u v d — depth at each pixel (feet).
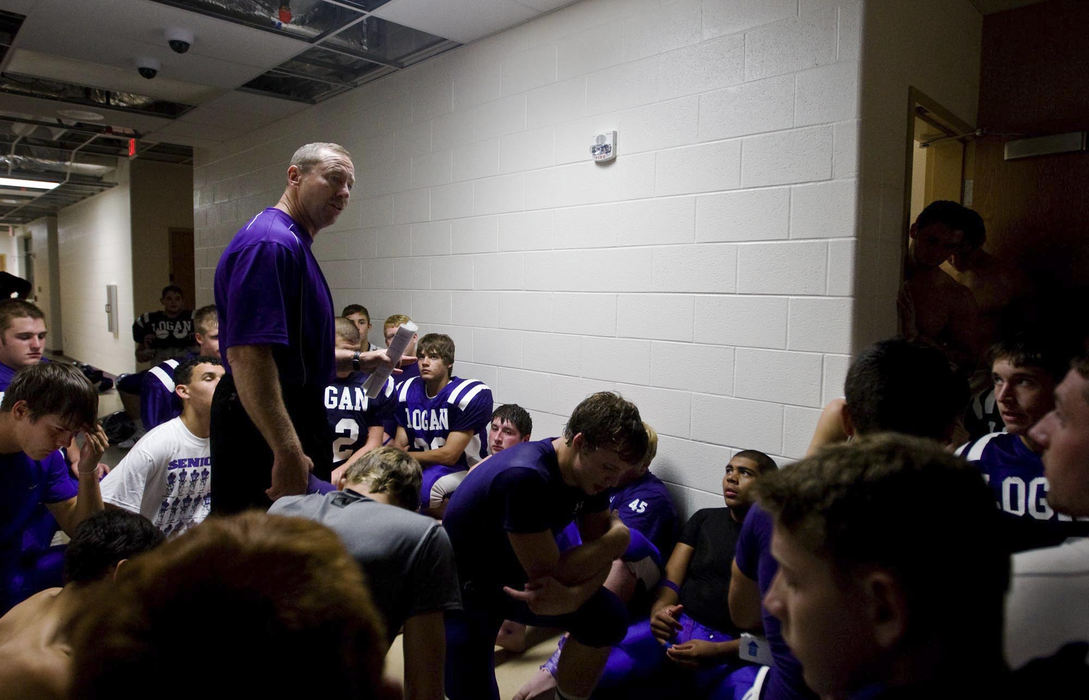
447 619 6.07
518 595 5.54
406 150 13.76
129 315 28.53
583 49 10.46
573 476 5.68
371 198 14.74
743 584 4.47
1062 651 2.32
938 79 9.14
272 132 17.94
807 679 2.07
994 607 1.87
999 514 1.97
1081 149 9.21
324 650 1.40
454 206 12.76
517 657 8.34
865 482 1.96
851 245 7.69
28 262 53.11
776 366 8.41
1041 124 9.73
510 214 11.71
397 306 14.21
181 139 19.95
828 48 7.80
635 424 5.46
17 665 3.37
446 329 13.09
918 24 8.54
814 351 8.05
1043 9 9.68
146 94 15.96
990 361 5.74
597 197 10.36
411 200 13.71
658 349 9.64
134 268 27.37
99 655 1.31
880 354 4.01
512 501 5.49
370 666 1.53
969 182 10.40
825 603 1.95
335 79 14.46
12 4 10.90
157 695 1.28
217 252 20.84
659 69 9.48
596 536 6.37
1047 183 9.61
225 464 6.01
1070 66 9.46
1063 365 5.15
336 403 11.00
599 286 10.37
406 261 13.93
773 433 8.46
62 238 41.50
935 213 8.64
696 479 9.30
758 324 8.55
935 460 2.02
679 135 9.29
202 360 7.91
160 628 1.33
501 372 12.01
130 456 7.56
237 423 5.95
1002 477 5.59
